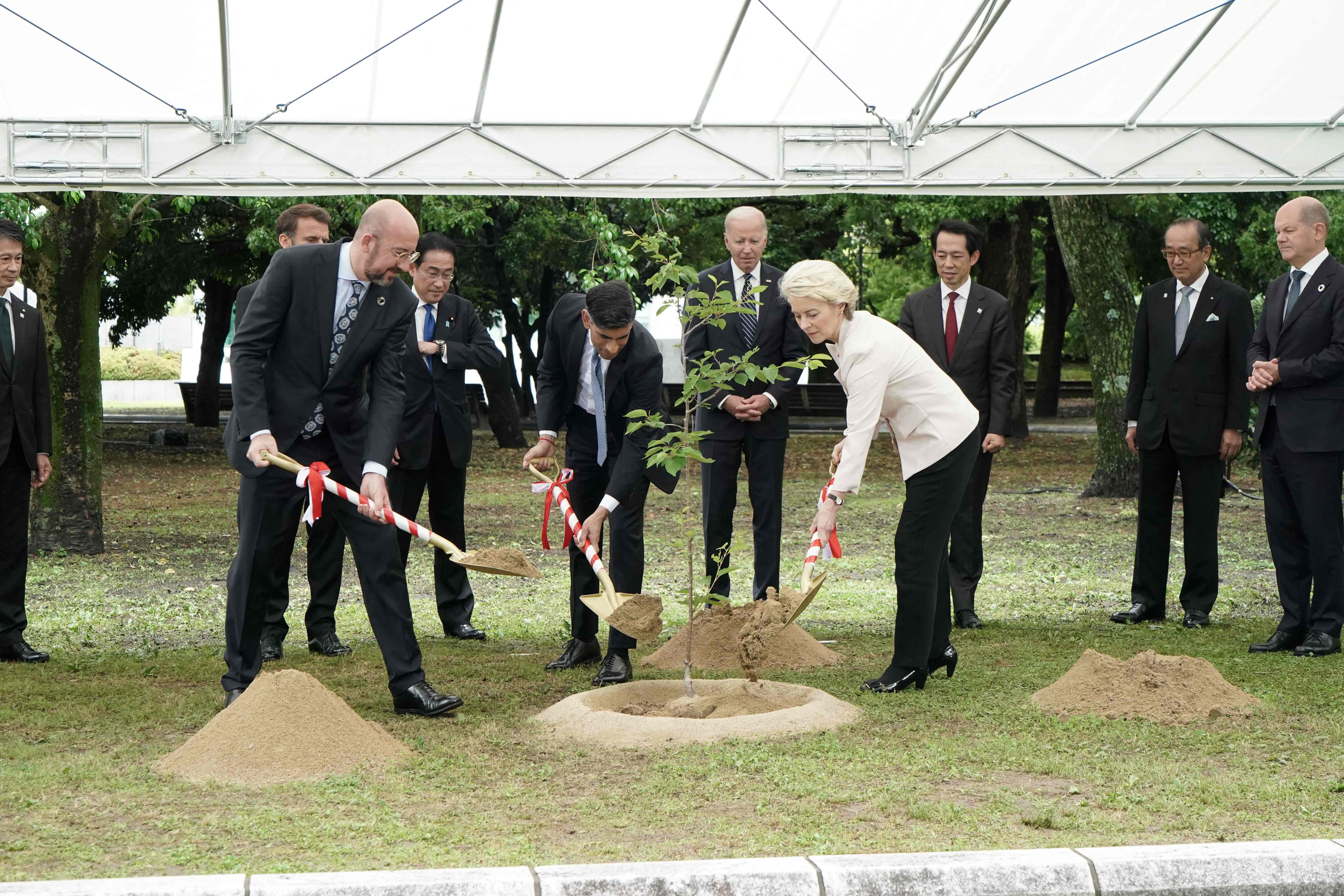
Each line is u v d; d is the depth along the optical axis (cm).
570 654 584
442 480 664
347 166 662
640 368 543
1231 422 675
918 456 516
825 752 424
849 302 497
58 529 1008
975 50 641
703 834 341
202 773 396
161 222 1984
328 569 620
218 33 630
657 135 685
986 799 375
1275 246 1753
